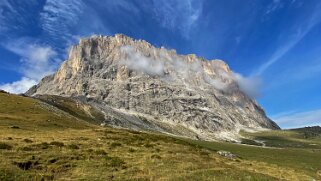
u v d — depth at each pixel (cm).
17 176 3344
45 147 4816
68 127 9319
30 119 9412
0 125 7544
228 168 5038
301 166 11006
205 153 6869
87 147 5438
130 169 4191
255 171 5738
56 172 3769
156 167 4450
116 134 8100
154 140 7844
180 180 3866
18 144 4834
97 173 3844
